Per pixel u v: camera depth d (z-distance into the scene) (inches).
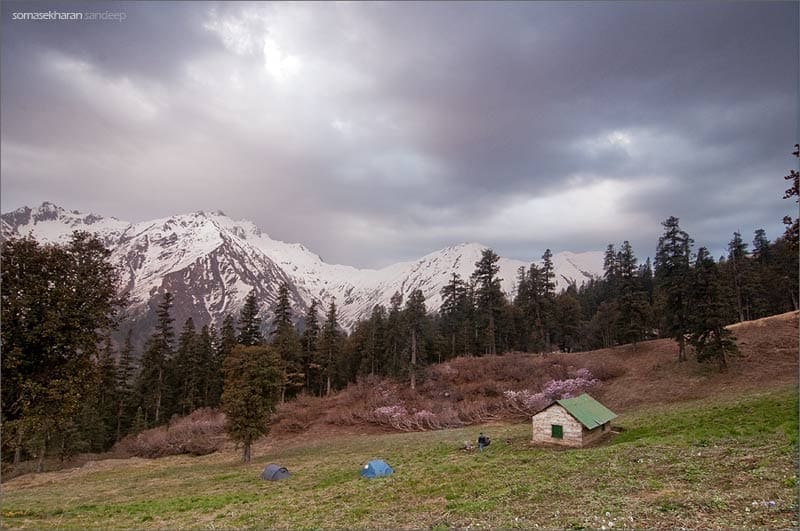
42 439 1996.8
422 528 581.6
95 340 914.7
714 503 531.5
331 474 1201.4
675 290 2190.0
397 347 3078.2
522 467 919.0
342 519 674.2
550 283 2930.6
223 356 2955.2
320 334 3297.2
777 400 1148.5
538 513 581.6
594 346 3870.6
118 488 1375.5
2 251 786.2
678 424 1182.3
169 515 837.2
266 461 1740.9
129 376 3006.9
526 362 2704.2
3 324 775.7
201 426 2417.6
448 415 2215.8
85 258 909.8
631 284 2632.9
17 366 807.7
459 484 829.2
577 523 521.0
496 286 2974.9
